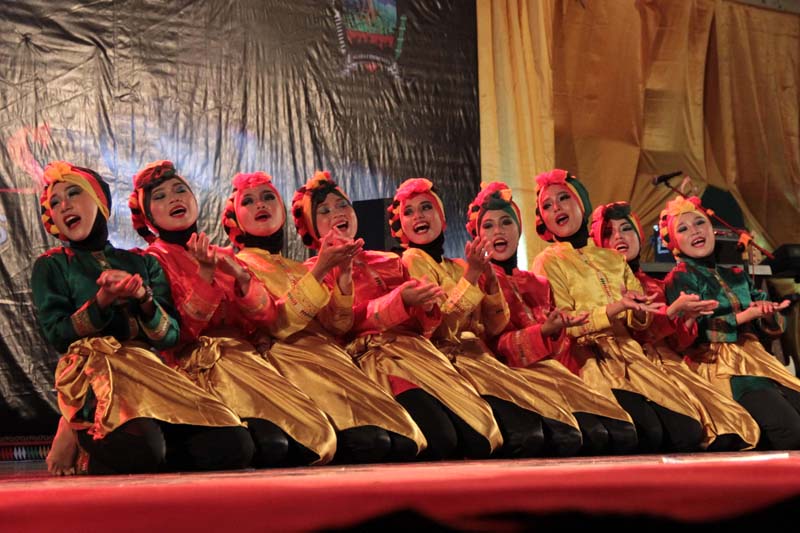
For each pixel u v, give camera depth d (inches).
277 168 367.9
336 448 212.8
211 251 202.4
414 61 397.7
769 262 416.8
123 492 78.0
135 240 342.0
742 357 293.0
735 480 88.7
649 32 474.6
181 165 351.3
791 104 518.0
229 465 192.5
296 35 374.3
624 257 289.0
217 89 358.6
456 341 250.8
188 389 193.6
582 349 277.1
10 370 319.0
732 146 499.8
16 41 328.5
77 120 335.9
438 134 400.5
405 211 258.1
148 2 348.5
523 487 83.8
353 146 383.2
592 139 457.4
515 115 417.7
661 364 286.8
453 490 82.3
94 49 339.6
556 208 286.7
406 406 230.8
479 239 241.1
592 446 255.8
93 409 186.5
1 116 324.5
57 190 202.1
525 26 425.1
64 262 200.1
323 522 79.5
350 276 224.4
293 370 221.0
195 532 77.1
